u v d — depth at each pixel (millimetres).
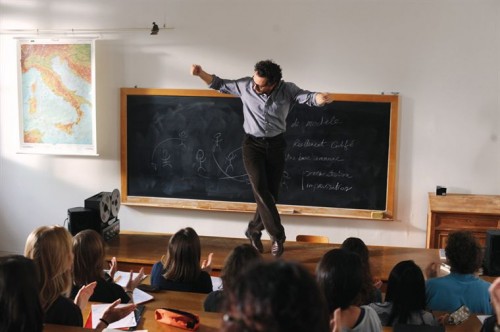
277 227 4047
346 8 5211
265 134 3928
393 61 5227
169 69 5559
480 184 5281
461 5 5070
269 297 917
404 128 5309
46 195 5977
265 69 3594
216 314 2436
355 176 5402
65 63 5629
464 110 5207
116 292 2801
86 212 4582
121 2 5531
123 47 5586
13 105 5871
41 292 2135
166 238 4934
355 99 5293
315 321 946
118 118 5711
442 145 5281
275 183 4133
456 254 2916
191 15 5445
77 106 5680
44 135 5789
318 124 5391
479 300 2891
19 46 5672
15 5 5711
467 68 5145
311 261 4242
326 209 5492
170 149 5668
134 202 5805
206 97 5527
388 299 2572
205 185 5668
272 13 5316
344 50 5273
